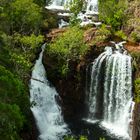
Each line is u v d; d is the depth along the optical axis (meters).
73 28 47.47
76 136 39.59
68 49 43.41
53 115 42.84
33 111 40.56
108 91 43.53
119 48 45.50
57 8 61.09
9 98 30.39
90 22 54.50
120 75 42.69
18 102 31.77
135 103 39.44
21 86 33.38
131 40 49.03
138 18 51.44
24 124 32.66
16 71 37.78
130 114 40.66
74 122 43.16
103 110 43.94
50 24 52.34
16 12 46.81
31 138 34.06
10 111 28.03
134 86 41.41
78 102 44.06
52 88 44.34
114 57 43.19
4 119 26.55
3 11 46.38
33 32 46.44
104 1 57.28
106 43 46.12
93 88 44.16
